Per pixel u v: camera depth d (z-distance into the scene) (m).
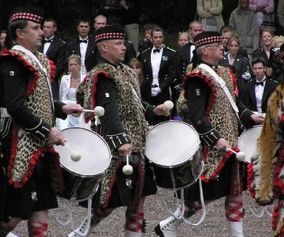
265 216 19.86
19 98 12.91
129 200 14.77
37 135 13.00
